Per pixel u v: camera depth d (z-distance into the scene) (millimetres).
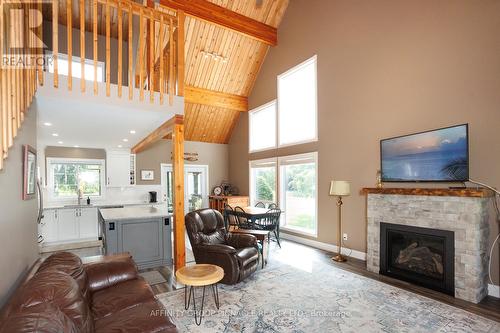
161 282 3734
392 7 4273
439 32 3689
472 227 3053
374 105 4523
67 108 3613
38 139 5996
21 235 2752
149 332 1710
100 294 2311
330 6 5375
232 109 7965
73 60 6172
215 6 5969
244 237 4180
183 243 3996
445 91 3611
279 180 6703
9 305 1399
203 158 8781
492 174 3184
